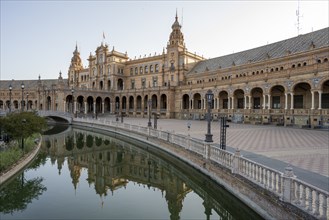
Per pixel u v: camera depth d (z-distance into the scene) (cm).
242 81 5488
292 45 5556
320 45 4697
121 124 4175
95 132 4819
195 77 7762
